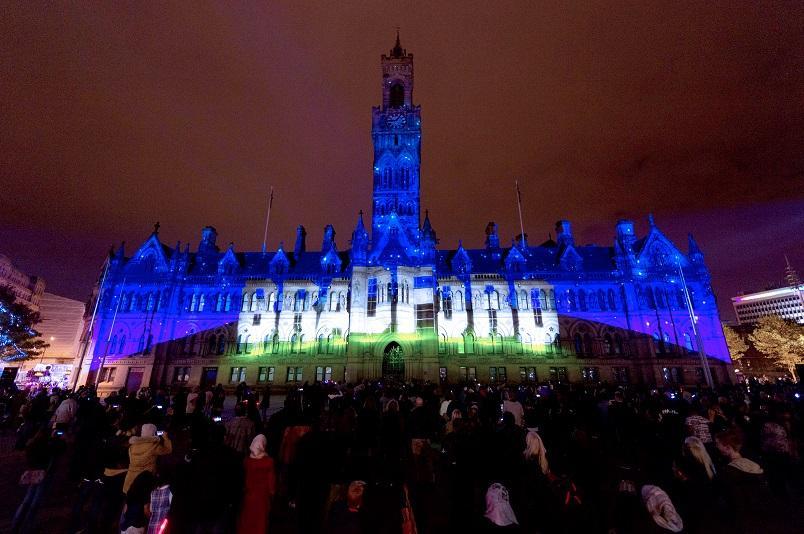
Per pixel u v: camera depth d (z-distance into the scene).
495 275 59.81
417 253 57.03
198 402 23.41
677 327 55.41
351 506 7.50
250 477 8.38
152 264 62.31
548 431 14.88
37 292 112.31
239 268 63.25
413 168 63.94
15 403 27.16
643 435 11.83
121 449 10.04
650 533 6.75
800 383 30.02
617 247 60.44
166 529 7.13
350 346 52.81
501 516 6.98
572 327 56.91
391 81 71.50
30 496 10.20
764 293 173.50
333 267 62.78
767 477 11.81
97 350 57.53
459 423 13.52
